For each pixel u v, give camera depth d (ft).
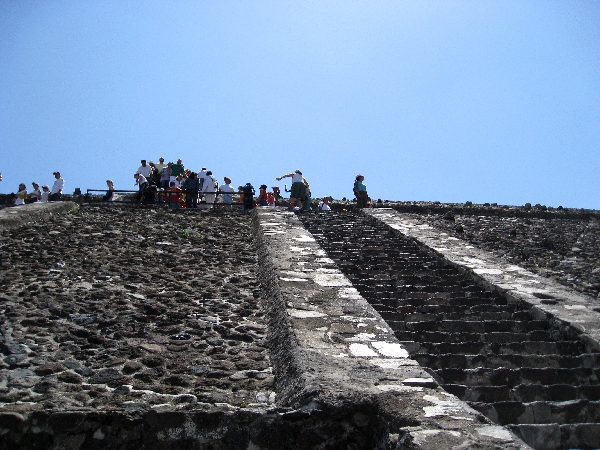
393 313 28.76
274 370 22.59
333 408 17.72
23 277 32.94
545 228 58.85
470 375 22.89
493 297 32.94
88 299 29.96
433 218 61.16
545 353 25.85
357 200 65.31
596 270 40.60
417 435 15.38
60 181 63.62
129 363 23.16
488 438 15.26
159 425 17.66
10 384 21.34
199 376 22.41
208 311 29.17
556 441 19.61
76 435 17.61
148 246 41.57
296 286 30.01
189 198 59.98
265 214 51.19
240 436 17.62
